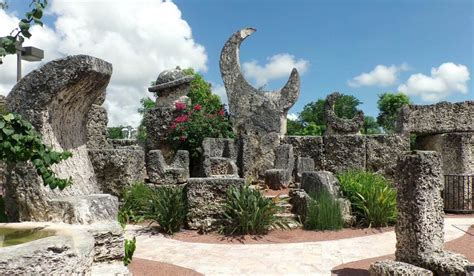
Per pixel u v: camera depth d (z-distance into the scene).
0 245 3.43
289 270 5.71
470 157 11.89
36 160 3.74
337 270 5.66
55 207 4.57
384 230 8.50
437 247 5.11
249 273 5.58
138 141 14.00
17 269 2.75
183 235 8.00
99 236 4.16
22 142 3.66
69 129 5.23
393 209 8.88
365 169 12.64
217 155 12.23
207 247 7.10
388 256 6.39
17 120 3.69
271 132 13.58
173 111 13.12
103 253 4.18
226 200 8.40
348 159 12.70
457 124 12.68
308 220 8.62
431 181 5.19
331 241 7.54
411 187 5.21
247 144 12.44
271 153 13.32
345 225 8.77
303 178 9.71
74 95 4.96
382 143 12.68
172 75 13.58
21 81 4.80
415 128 12.90
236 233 8.08
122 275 4.04
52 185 3.83
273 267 5.87
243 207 8.17
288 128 29.00
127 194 9.43
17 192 4.72
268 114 13.69
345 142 12.76
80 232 3.78
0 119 3.64
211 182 8.45
